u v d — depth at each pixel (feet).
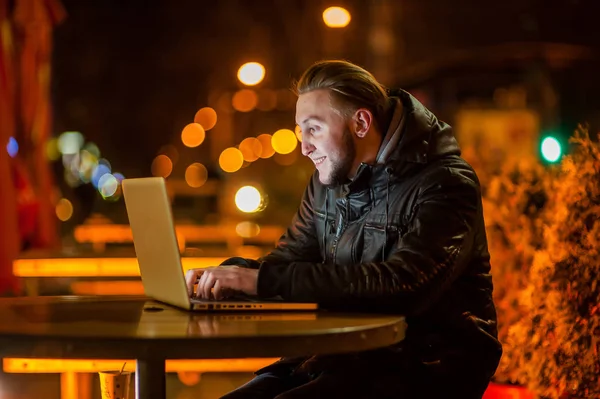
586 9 59.62
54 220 29.19
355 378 12.20
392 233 13.23
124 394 13.57
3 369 16.58
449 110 53.31
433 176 13.05
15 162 26.45
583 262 15.53
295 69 87.04
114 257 25.68
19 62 27.73
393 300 12.26
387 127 13.47
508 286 20.02
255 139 90.07
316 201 14.96
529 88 51.88
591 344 15.29
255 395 12.91
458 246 12.66
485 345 12.92
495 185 21.27
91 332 10.22
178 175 112.27
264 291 12.50
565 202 16.11
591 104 52.19
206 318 11.66
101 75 113.80
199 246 48.16
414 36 74.74
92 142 116.98
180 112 117.70
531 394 16.20
